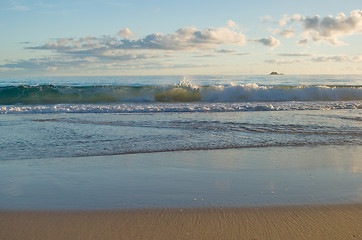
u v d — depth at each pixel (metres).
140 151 5.84
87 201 3.64
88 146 6.17
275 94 19.20
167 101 18.84
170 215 3.31
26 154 5.60
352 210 3.44
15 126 8.39
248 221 3.20
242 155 5.63
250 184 4.19
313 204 3.57
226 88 19.52
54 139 6.75
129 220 3.21
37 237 2.93
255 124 8.76
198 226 3.10
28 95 18.88
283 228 3.08
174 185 4.14
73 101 18.30
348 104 14.41
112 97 19.02
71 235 2.96
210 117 10.28
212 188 4.04
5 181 4.28
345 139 6.93
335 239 2.90
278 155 5.65
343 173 4.67
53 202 3.62
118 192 3.90
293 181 4.31
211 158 5.43
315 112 11.70
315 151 5.94
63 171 4.71
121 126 8.38
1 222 3.18
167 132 7.55
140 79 40.69
